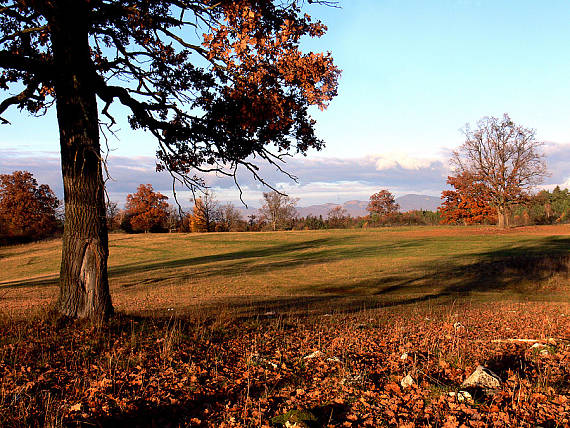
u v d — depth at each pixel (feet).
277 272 98.94
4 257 165.48
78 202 26.25
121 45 30.60
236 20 27.37
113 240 194.59
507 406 12.36
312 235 200.34
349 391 14.65
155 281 88.22
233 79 29.32
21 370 16.99
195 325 27.04
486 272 87.86
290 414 12.42
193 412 13.64
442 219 239.50
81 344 21.20
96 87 26.45
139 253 158.30
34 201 224.53
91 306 26.32
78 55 25.52
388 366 17.95
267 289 76.18
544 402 12.61
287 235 203.31
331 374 16.99
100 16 27.78
